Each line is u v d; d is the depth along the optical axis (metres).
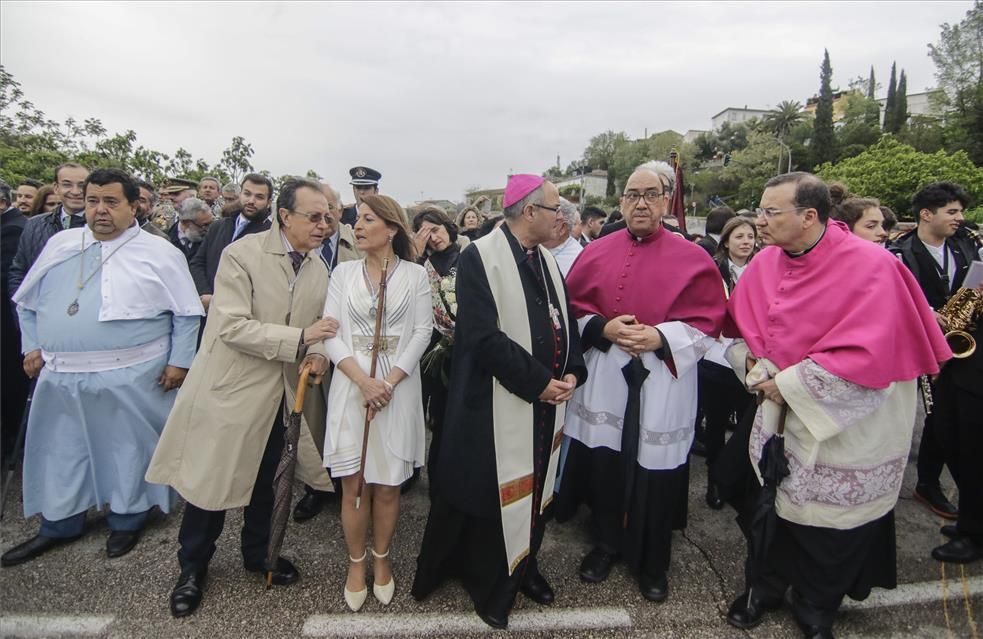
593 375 2.59
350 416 2.28
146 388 2.68
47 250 2.63
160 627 2.24
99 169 2.56
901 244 3.41
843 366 1.93
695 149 67.44
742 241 3.77
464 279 2.18
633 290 2.50
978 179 30.67
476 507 2.20
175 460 2.35
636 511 2.45
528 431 2.21
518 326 2.18
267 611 2.35
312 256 2.54
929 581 2.64
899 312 2.01
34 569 2.58
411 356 2.32
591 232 6.19
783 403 2.16
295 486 3.61
